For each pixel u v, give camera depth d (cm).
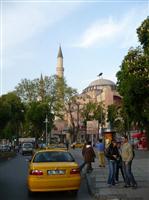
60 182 1434
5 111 5716
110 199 1324
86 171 2438
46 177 1434
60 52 16850
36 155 1565
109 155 1702
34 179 1435
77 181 1458
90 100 10900
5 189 1711
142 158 3909
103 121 9206
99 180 1922
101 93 10556
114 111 6631
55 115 9362
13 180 2077
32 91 9169
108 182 1698
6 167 3072
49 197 1478
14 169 2859
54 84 9281
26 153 5850
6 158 4712
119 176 2042
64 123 12125
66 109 9781
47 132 9238
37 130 9344
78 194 1558
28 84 9194
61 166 1452
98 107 9494
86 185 1869
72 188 1448
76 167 1477
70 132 10838
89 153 2423
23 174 2438
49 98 9194
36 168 1448
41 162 1520
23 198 1458
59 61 16738
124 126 5512
